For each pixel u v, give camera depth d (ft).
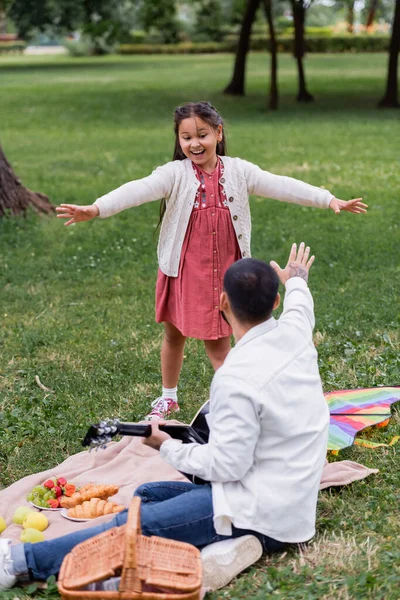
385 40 193.77
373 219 39.11
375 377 20.34
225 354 17.48
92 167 54.34
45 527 13.92
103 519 13.85
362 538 13.46
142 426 12.43
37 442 17.58
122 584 10.46
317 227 37.50
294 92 106.52
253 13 100.42
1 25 262.67
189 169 16.42
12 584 12.24
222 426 11.57
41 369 21.65
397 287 28.07
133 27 151.43
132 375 21.09
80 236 35.99
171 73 139.23
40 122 79.87
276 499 11.86
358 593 11.80
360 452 16.61
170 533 12.00
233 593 11.91
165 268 16.93
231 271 12.33
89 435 12.04
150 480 15.65
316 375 12.55
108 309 26.78
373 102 95.14
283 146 62.44
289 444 11.98
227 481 11.79
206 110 16.02
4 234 35.50
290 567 12.42
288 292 13.73
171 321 17.47
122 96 102.42
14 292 28.68
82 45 202.39
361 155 57.98
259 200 43.62
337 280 29.27
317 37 195.00
